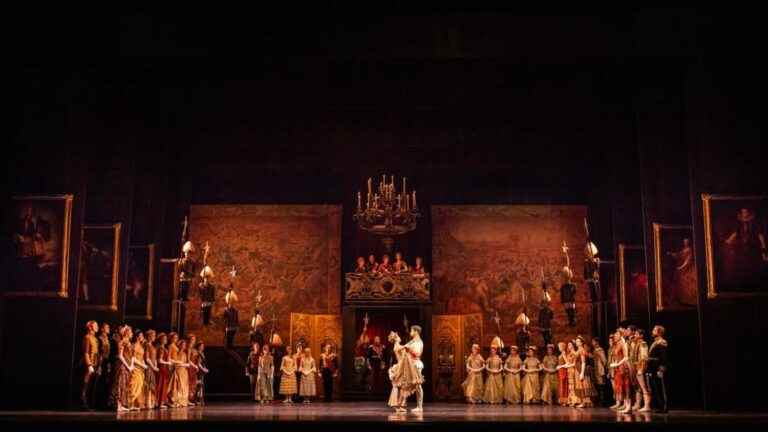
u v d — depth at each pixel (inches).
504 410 711.7
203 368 884.6
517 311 1082.1
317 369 1058.7
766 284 662.5
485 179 1117.1
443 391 1047.6
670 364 787.4
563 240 1097.4
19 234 696.4
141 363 705.0
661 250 783.7
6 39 714.2
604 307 1000.2
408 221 964.0
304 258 1098.1
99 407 715.4
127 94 822.5
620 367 685.9
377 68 908.0
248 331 1073.5
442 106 956.6
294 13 761.6
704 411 650.8
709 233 674.8
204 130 1069.1
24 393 671.8
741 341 657.0
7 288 687.1
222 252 1094.4
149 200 923.4
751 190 678.5
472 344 1059.9
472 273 1091.9
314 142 1094.4
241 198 1113.4
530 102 950.4
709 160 687.1
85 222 795.4
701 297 665.6
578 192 1110.4
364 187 1114.1
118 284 784.9
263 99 941.2
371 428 517.0
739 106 692.1
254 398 1023.0
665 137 799.1
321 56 758.5
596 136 1079.6
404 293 1021.2
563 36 748.6
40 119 714.8
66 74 722.2
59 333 681.0
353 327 1015.0
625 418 556.7
